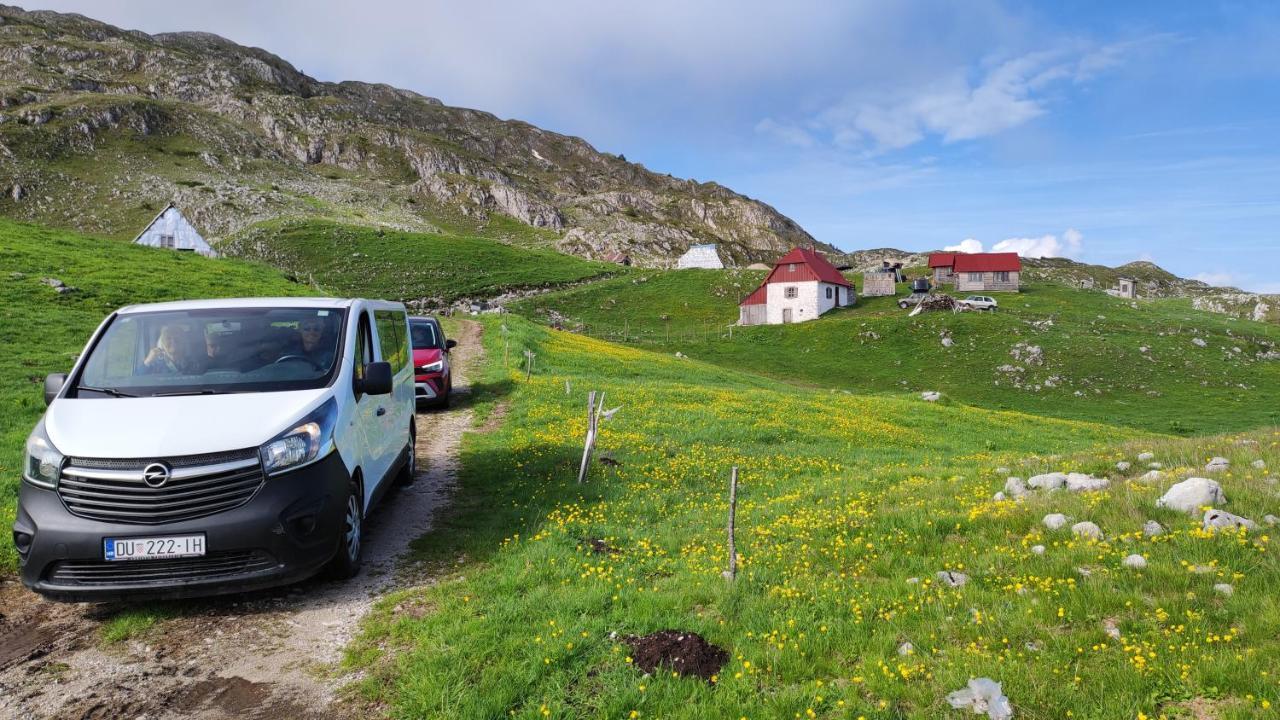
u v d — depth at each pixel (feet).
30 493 19.48
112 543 18.70
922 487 34.04
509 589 21.54
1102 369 187.32
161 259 167.73
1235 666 13.67
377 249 375.04
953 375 187.01
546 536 26.96
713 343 231.30
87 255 150.82
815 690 14.64
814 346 220.84
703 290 317.42
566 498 34.09
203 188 548.31
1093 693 13.60
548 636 17.63
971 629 16.80
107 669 17.39
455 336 141.18
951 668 14.96
